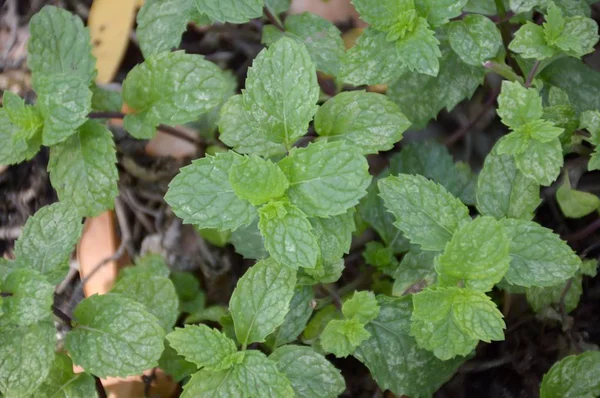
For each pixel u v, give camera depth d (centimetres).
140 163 67
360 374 64
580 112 62
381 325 59
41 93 59
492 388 64
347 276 65
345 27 67
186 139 66
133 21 68
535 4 59
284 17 67
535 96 57
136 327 57
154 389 62
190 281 65
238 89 69
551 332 63
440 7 58
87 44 62
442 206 56
